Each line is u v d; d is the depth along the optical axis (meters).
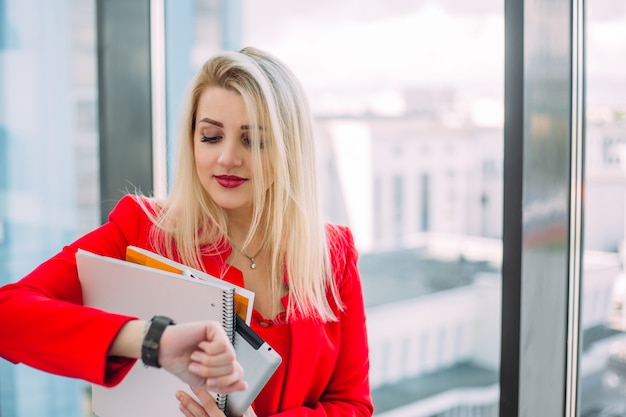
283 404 1.23
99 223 2.33
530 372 1.45
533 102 1.39
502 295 1.46
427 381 4.04
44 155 2.47
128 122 2.21
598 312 1.50
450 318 4.15
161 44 2.20
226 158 1.15
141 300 1.04
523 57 1.38
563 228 1.43
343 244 1.39
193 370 0.86
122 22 2.17
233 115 1.16
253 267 1.26
